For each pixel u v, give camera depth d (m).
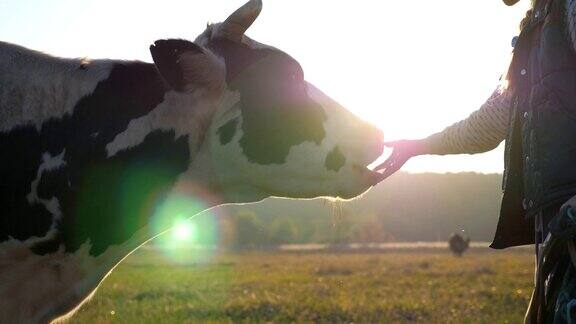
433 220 126.88
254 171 3.74
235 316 11.73
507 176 2.94
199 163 3.71
